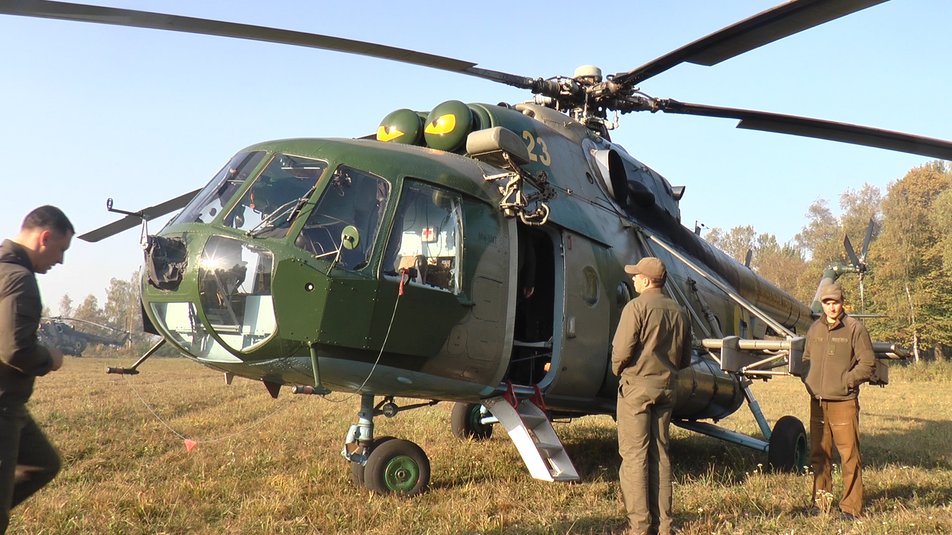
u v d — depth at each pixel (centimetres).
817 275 5634
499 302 588
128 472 673
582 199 718
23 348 301
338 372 519
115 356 3734
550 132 718
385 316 518
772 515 515
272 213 517
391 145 604
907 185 5441
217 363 527
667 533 445
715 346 676
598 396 713
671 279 807
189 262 507
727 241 8869
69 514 504
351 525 490
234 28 499
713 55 657
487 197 600
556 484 627
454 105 641
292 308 493
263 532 474
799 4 552
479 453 789
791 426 771
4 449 303
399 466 580
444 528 474
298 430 970
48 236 325
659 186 895
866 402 1706
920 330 4272
